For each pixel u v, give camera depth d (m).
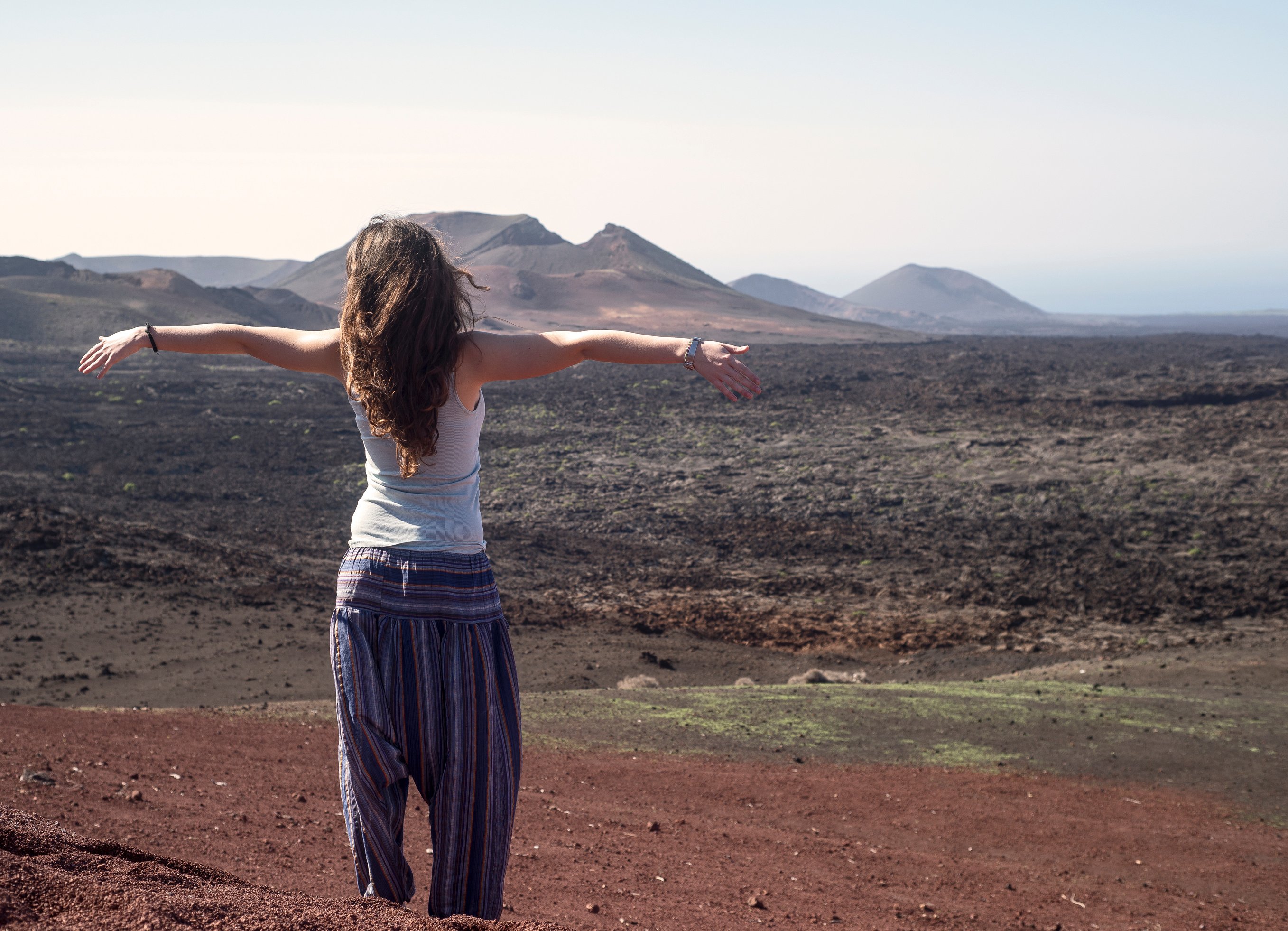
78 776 6.93
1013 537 36.91
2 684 16.92
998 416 63.88
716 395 77.81
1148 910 7.27
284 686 17.58
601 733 13.16
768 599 29.56
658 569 33.62
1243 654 19.77
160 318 139.00
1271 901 7.82
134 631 20.59
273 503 43.38
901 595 29.80
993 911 6.61
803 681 19.50
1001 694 15.55
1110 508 40.41
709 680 20.78
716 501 44.62
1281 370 91.31
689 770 11.55
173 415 66.75
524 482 49.00
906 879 7.41
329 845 5.82
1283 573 30.12
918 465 50.28
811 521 40.72
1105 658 21.27
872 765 12.03
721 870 6.72
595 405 73.44
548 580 31.80
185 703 16.34
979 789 11.12
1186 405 64.75
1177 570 31.23
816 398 75.81
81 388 78.19
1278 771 11.74
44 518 28.16
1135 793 11.05
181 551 28.27
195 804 6.53
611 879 5.88
